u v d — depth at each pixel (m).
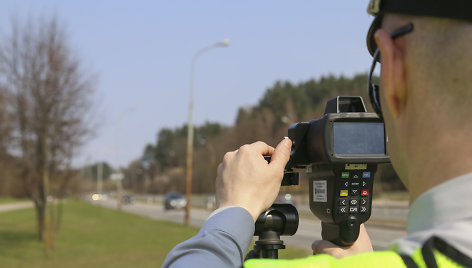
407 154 0.62
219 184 0.82
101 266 11.62
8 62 13.91
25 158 14.23
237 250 0.71
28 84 14.06
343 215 0.94
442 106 0.57
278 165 0.82
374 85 0.76
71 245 16.28
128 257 13.19
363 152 0.93
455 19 0.57
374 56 0.73
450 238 0.52
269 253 0.93
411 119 0.61
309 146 0.96
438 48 0.58
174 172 98.75
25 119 13.99
